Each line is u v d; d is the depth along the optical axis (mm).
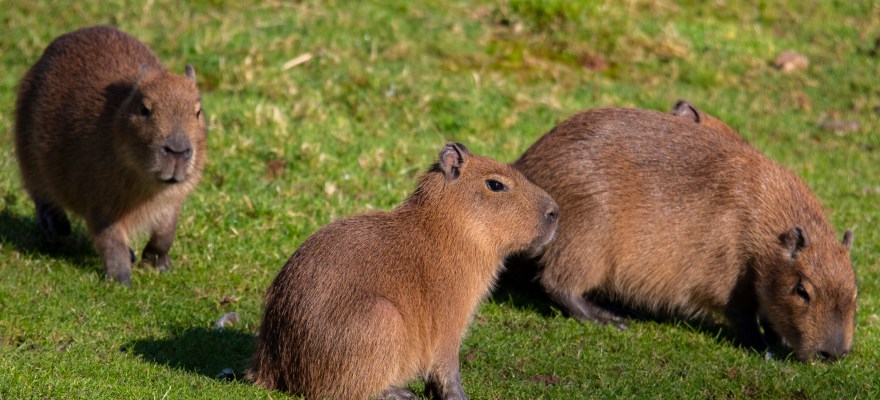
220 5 22547
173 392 9656
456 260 10219
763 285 13164
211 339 11680
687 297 13641
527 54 22641
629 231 13406
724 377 12102
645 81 22281
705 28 24438
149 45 20500
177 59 20078
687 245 13344
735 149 13766
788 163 19391
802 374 12328
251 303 13102
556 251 13570
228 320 12414
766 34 24766
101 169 13336
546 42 23156
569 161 13578
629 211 13398
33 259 13898
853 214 17469
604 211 13383
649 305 13797
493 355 12055
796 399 11648
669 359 12602
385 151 17797
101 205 13422
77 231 15422
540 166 13812
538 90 21234
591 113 14109
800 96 22344
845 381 12188
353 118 19016
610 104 20766
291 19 22062
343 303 9406
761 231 13188
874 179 19219
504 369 11781
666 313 14250
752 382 11945
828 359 12750
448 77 21062
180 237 14789
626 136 13680
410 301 9742
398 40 21953
